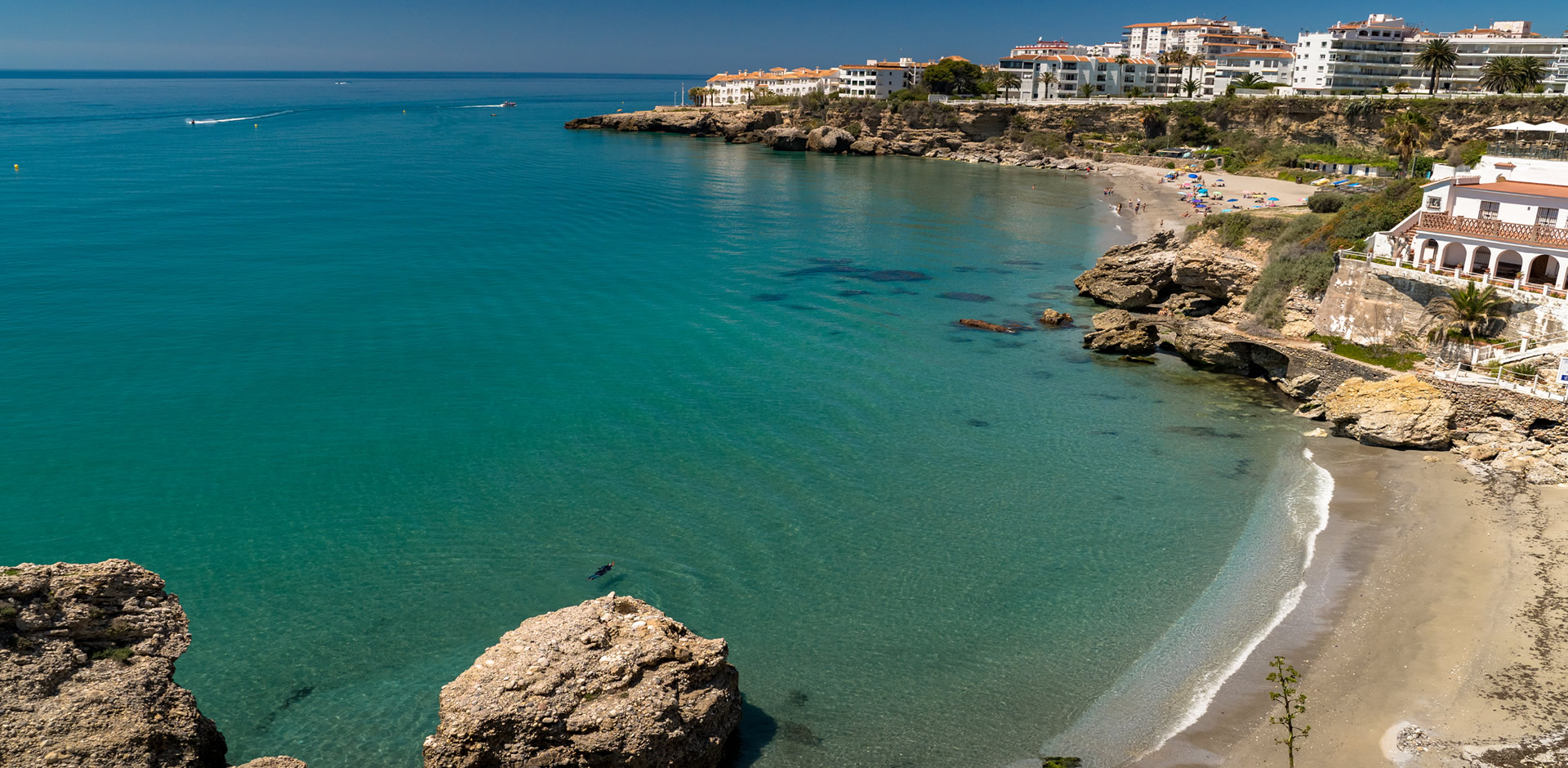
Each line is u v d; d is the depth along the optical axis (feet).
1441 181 175.32
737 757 84.64
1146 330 207.21
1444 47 519.60
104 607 78.28
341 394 171.42
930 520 128.47
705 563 116.78
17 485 132.05
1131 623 104.58
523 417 162.61
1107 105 652.89
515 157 619.26
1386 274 170.60
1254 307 198.29
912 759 84.74
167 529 122.21
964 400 175.01
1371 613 103.04
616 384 180.75
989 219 398.62
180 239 299.99
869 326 225.76
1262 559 116.88
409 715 89.35
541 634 83.35
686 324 224.33
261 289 242.58
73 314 213.66
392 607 106.32
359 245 303.48
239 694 91.76
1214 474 142.61
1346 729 85.10
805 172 577.43
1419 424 146.51
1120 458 148.87
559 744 76.95
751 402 172.55
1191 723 88.07
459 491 134.72
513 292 250.37
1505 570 109.09
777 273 285.64
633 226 362.53
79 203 354.33
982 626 104.53
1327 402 160.45
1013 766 83.82
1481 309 156.35
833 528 125.80
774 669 96.94
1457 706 86.74
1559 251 153.28
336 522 124.98
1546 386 140.77
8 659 71.20
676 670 81.56
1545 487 130.21
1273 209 271.08
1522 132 426.51
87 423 153.99
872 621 105.29
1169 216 395.55
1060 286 272.72
